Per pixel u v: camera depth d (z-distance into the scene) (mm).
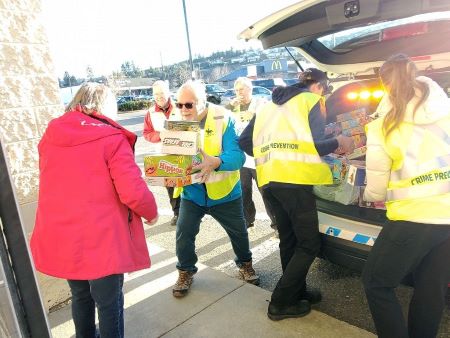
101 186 1913
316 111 2432
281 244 2814
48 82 2844
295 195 2430
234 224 3027
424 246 1872
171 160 2451
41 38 2781
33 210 2805
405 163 1859
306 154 2379
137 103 37219
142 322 2742
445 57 3227
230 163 2723
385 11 2248
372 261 1995
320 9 2443
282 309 2615
